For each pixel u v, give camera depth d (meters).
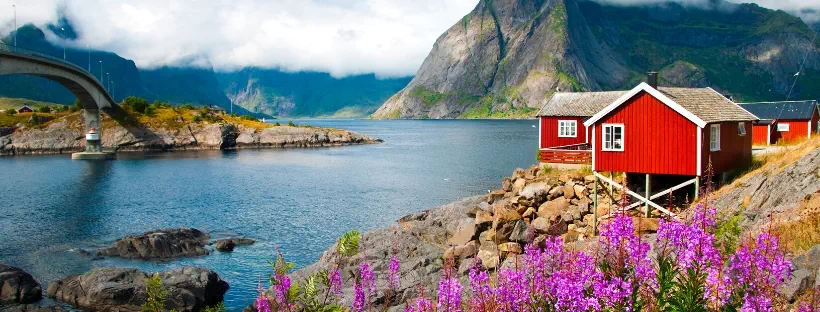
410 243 33.69
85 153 114.62
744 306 8.48
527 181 39.69
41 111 145.75
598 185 35.72
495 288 10.00
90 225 49.12
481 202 42.44
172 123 143.38
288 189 70.56
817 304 10.23
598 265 9.23
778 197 24.23
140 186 73.62
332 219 51.38
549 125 48.78
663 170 31.92
